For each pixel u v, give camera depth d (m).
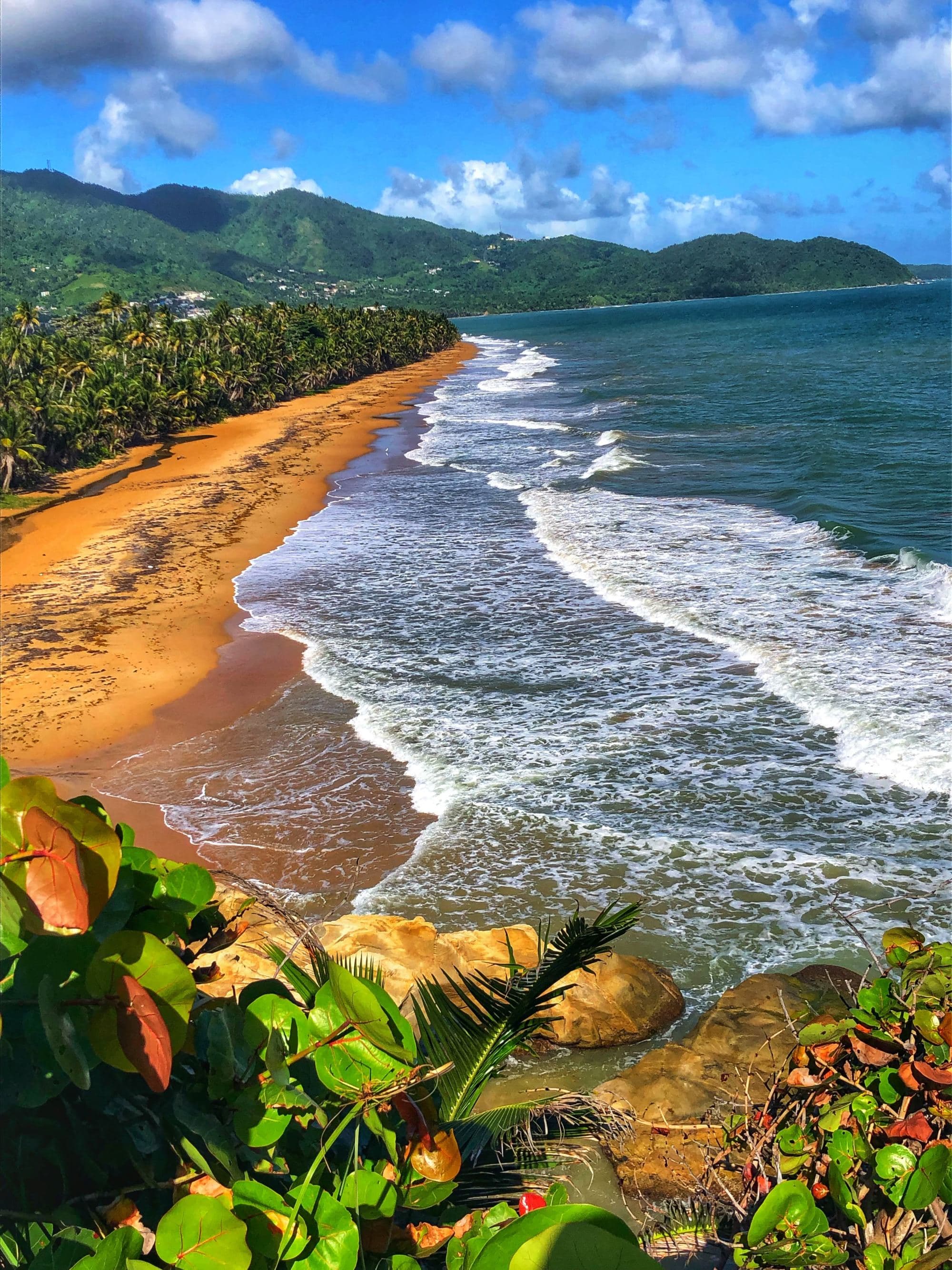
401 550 29.06
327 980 2.30
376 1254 2.12
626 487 35.44
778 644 18.05
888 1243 2.77
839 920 10.34
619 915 3.27
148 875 2.45
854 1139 2.85
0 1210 1.76
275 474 46.66
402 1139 2.41
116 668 20.50
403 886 11.56
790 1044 7.74
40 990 1.62
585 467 40.50
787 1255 2.61
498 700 16.94
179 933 2.58
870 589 20.89
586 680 17.48
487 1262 1.78
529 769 14.24
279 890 11.64
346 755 15.27
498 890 11.35
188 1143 1.94
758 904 10.73
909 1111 2.98
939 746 13.66
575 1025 8.17
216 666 20.17
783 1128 3.38
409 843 12.49
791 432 45.06
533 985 3.22
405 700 17.28
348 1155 2.36
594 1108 3.59
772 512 29.66
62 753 16.41
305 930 2.87
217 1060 2.07
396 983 8.23
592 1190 6.04
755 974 9.21
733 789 13.22
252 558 29.72
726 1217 3.98
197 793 14.46
